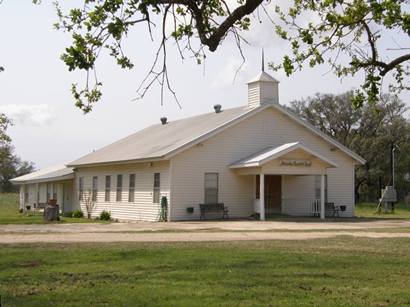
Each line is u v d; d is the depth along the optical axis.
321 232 21.48
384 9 10.22
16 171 102.38
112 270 11.30
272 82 33.00
